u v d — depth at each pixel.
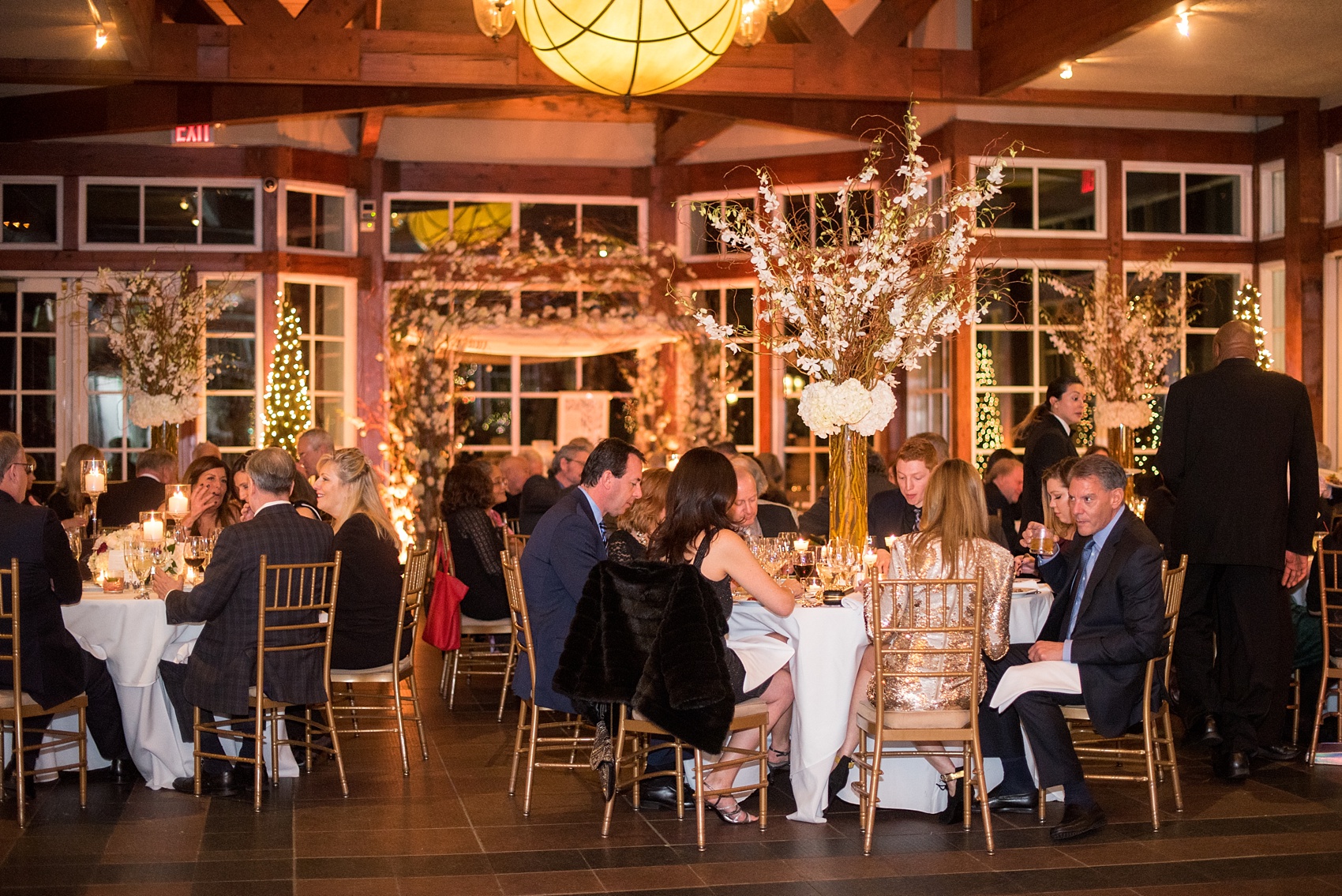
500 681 7.70
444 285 11.00
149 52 8.30
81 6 7.58
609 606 4.32
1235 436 5.41
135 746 5.11
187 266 10.62
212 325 10.91
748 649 4.77
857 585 5.07
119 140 10.83
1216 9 7.30
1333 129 9.37
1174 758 4.91
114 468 10.88
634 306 11.27
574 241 11.63
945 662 4.50
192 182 10.92
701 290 11.57
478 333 10.87
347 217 11.49
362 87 9.35
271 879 4.01
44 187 10.83
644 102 9.29
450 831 4.56
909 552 4.52
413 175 11.66
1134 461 9.90
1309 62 8.46
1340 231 9.30
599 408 11.83
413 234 11.70
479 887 3.94
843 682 4.67
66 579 4.75
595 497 5.02
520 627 5.14
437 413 10.96
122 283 10.47
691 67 6.22
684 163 11.78
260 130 10.95
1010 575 4.48
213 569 4.91
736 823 4.68
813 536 6.61
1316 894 3.89
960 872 4.11
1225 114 9.57
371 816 4.75
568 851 4.33
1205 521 5.43
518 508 9.17
